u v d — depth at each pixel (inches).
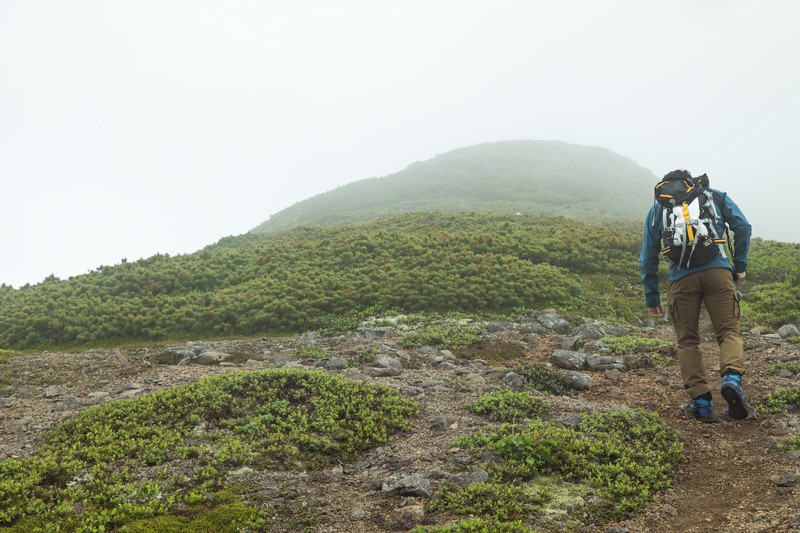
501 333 426.3
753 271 580.7
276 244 907.4
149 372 317.7
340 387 253.8
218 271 687.1
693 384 204.4
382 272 606.5
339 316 513.7
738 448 180.9
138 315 523.5
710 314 201.6
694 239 194.7
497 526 136.3
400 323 481.1
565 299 552.1
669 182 209.0
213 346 415.2
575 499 156.0
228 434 207.9
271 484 172.6
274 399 238.2
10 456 192.7
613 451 181.3
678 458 179.0
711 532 132.3
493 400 241.8
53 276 775.1
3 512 150.3
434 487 167.2
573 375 286.5
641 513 147.5
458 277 576.7
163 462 184.1
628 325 490.3
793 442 172.4
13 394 286.0
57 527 145.3
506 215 1131.3
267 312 515.8
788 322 426.0
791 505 136.3
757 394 224.1
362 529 147.9
